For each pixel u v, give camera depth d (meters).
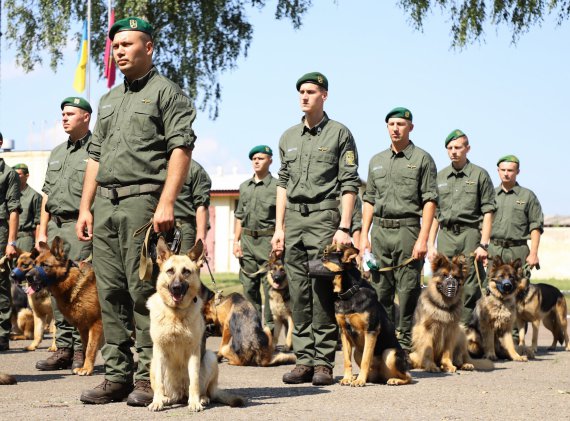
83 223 6.09
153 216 5.71
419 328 8.56
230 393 5.92
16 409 5.57
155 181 5.73
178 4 22.36
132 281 5.73
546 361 9.84
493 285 10.00
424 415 5.50
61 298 7.65
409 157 8.42
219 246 37.16
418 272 8.48
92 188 6.11
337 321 7.22
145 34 5.80
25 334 11.93
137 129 5.71
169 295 5.50
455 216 9.89
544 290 11.12
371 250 8.74
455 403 6.06
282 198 7.52
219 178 37.59
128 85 5.87
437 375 8.13
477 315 10.15
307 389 6.80
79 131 8.37
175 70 23.58
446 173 10.04
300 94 7.21
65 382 7.20
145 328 5.79
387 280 8.56
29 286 7.48
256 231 11.04
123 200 5.71
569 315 15.84
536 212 11.30
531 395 6.52
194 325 5.58
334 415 5.43
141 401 5.69
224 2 23.45
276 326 10.88
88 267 7.76
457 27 20.52
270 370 8.51
